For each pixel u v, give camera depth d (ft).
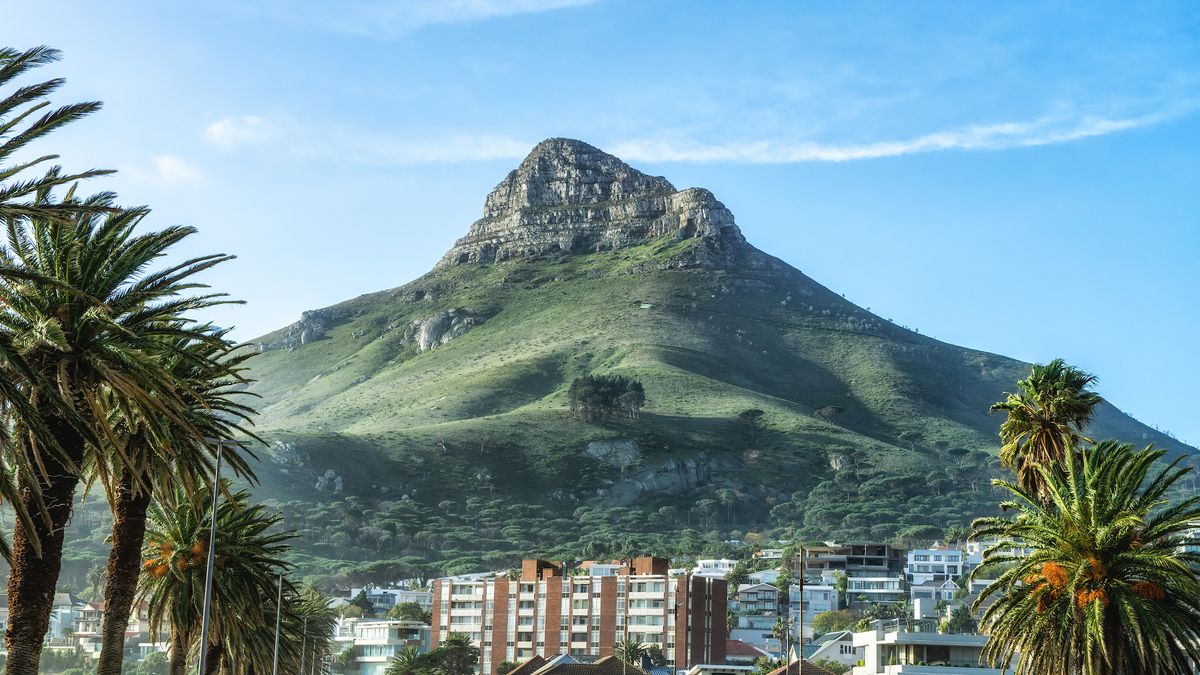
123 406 149.38
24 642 132.57
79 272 143.43
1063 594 181.78
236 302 155.84
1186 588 175.83
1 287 140.26
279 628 279.49
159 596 212.84
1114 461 188.55
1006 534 192.95
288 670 299.38
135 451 169.27
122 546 173.27
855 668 383.24
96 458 156.76
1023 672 184.65
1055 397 245.65
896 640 351.87
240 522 220.23
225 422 187.21
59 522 136.46
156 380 145.07
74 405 140.77
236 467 190.29
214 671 244.42
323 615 440.04
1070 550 183.93
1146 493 186.70
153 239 148.25
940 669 343.67
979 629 194.29
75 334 141.79
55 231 141.79
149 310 152.46
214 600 213.46
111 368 140.77
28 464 127.65
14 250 143.43
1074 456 193.26
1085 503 185.57
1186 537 190.19
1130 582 179.93
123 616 172.65
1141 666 174.09
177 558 211.61
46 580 134.62
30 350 138.31
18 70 115.24
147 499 176.24
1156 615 174.19
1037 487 242.78
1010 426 250.37
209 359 180.75
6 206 115.44
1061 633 179.32
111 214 146.82
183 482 173.68
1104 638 175.11
